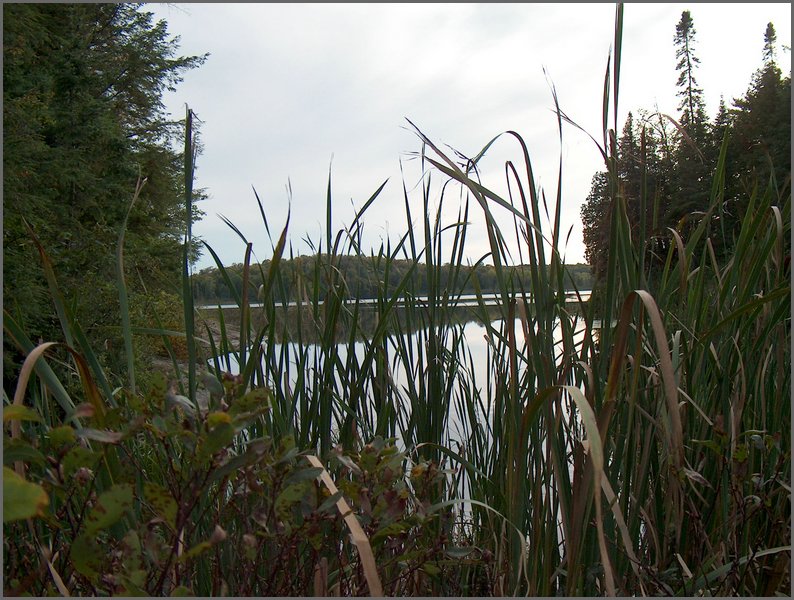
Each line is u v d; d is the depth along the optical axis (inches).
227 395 37.9
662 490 56.3
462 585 55.6
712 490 53.9
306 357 58.2
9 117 348.8
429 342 58.9
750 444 51.6
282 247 48.0
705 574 44.9
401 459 41.3
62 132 457.4
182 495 33.7
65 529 40.9
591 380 40.4
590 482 38.3
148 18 596.7
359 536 31.3
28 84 389.1
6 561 39.2
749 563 46.1
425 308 61.6
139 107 608.1
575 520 40.0
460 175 41.9
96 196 466.0
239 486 38.5
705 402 57.4
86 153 473.4
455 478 60.7
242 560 40.9
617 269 51.8
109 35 573.9
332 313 53.6
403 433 61.2
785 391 60.9
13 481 21.4
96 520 30.2
